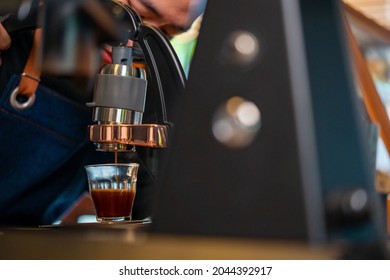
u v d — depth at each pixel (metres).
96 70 1.28
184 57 1.31
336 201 0.39
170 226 0.44
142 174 1.02
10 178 1.34
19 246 0.59
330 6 0.46
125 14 0.81
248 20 0.44
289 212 0.39
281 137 0.40
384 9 1.07
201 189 0.43
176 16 1.31
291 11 0.42
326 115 0.43
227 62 0.44
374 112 0.70
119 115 0.77
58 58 1.28
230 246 0.43
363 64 0.69
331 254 0.42
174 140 0.45
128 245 0.50
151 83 0.83
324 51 0.45
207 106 0.44
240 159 0.42
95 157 1.34
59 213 1.37
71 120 1.34
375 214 0.41
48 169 1.34
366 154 0.43
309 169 0.39
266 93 0.41
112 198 0.86
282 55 0.41
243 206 0.41
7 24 1.10
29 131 1.33
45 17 1.10
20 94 1.31
